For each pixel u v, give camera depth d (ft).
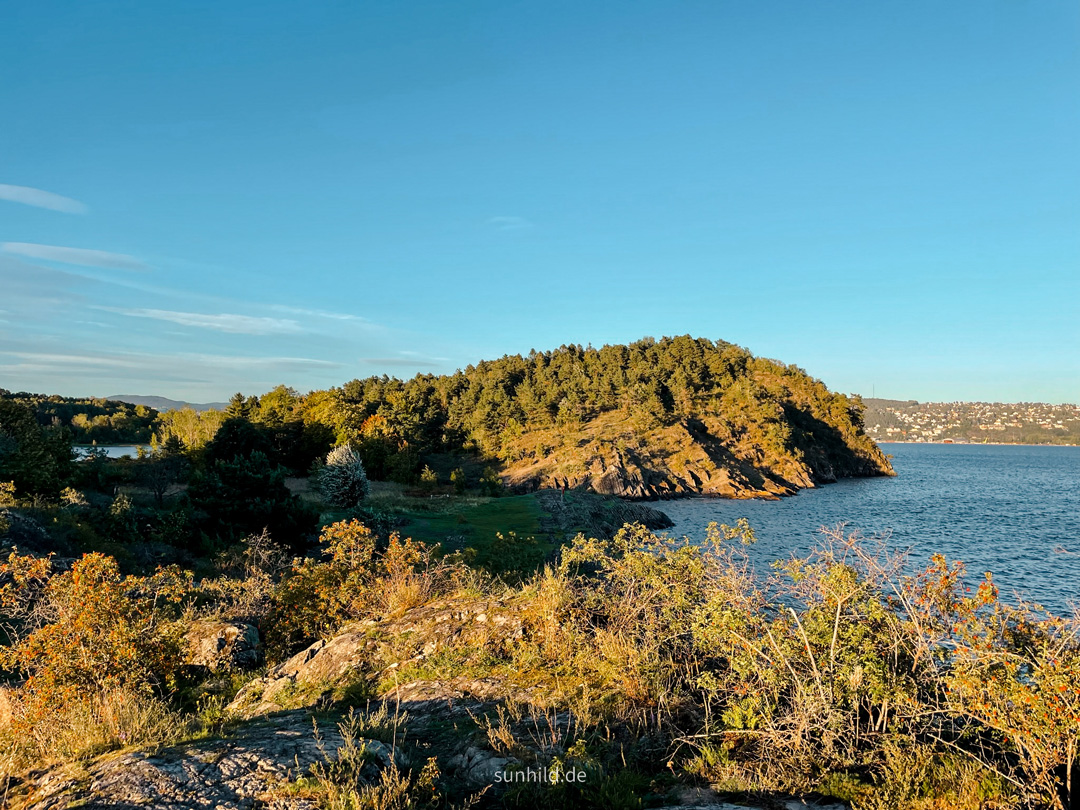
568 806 15.90
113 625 29.22
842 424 482.28
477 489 268.62
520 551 67.56
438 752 19.51
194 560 92.27
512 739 19.36
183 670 33.78
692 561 26.30
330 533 43.52
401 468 259.39
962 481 423.23
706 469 335.26
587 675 24.39
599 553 30.07
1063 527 203.62
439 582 40.09
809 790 16.49
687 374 479.00
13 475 107.24
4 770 19.48
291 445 286.46
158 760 16.46
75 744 20.38
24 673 32.22
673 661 24.80
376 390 435.53
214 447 169.99
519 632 28.14
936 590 20.07
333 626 38.93
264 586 59.31
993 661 17.43
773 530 187.83
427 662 27.32
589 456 326.85
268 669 33.40
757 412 420.36
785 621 21.18
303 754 17.07
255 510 106.42
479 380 500.33
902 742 18.22
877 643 20.53
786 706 19.76
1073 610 18.13
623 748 19.19
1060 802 15.20
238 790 15.05
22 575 31.37
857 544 22.04
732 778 16.90
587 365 546.26
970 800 15.31
